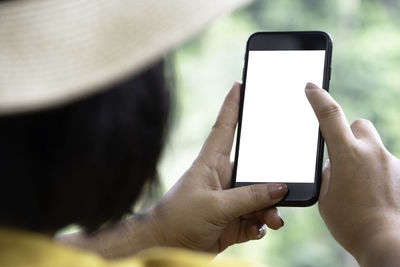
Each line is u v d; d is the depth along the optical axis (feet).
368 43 51.13
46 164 3.00
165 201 5.00
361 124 4.87
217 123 5.25
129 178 3.07
